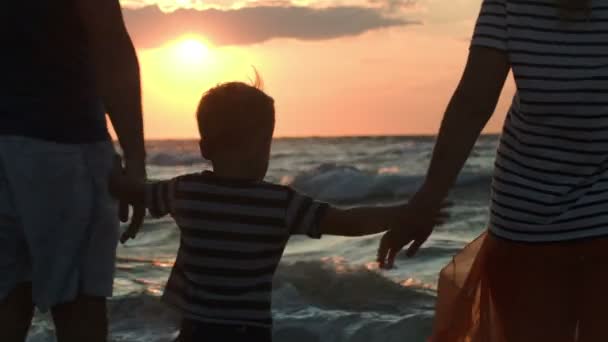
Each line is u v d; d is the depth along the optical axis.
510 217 2.62
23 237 3.10
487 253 2.74
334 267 8.14
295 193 2.94
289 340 6.42
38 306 3.08
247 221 2.91
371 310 7.10
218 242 2.92
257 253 2.92
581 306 2.62
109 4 3.03
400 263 9.19
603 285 2.57
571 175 2.54
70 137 3.12
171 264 9.94
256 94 3.00
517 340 2.70
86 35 3.09
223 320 2.91
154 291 7.86
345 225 2.82
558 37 2.51
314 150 55.50
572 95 2.50
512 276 2.67
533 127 2.56
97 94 3.21
